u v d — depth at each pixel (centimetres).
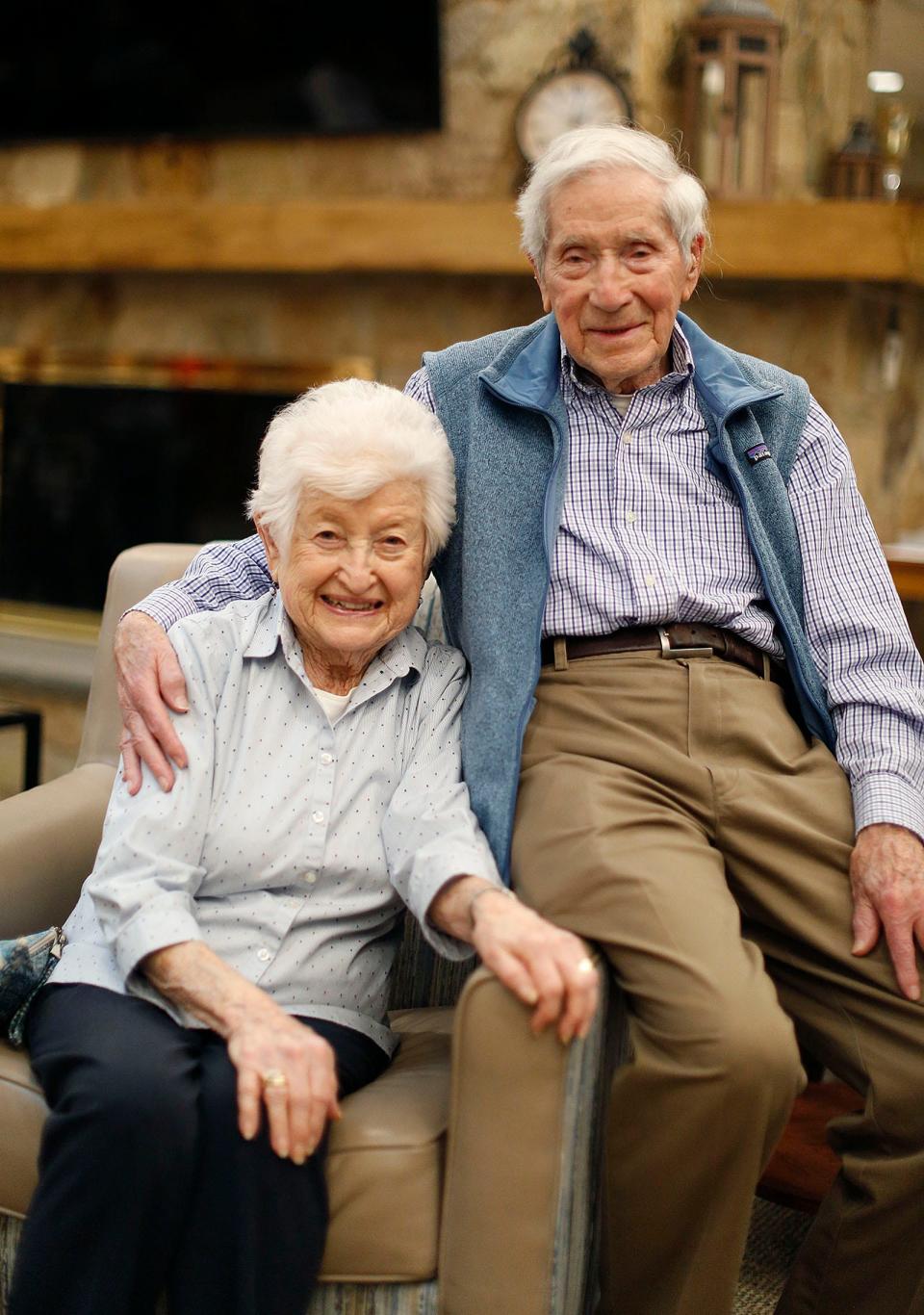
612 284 153
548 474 160
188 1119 121
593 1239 137
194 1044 129
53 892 165
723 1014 127
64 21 390
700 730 152
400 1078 139
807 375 329
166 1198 121
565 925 139
